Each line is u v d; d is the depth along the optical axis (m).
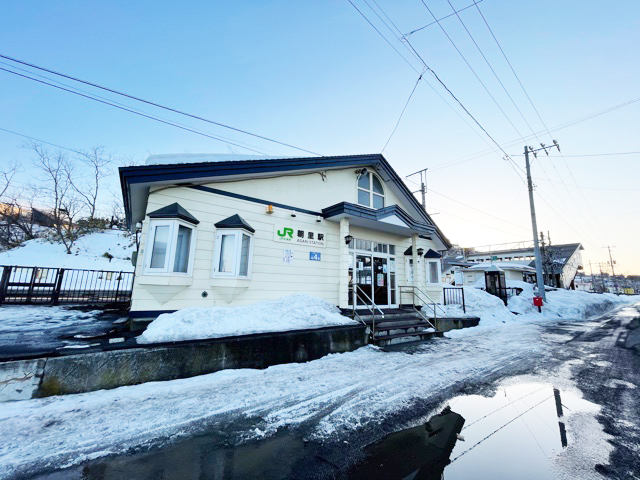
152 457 2.75
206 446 2.97
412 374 5.51
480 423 3.66
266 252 8.02
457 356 7.02
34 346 4.32
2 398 3.53
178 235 6.50
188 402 3.91
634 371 6.00
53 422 3.23
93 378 4.06
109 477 2.44
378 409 4.00
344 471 2.64
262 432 3.29
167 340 4.88
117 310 9.27
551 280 35.88
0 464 2.52
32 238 25.80
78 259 21.45
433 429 3.49
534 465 2.77
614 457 2.92
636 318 17.11
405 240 12.29
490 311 14.64
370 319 8.91
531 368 6.18
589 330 11.87
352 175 10.82
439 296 12.34
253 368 5.50
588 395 4.65
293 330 6.36
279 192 8.55
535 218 19.41
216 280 6.93
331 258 9.50
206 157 8.46
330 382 4.96
